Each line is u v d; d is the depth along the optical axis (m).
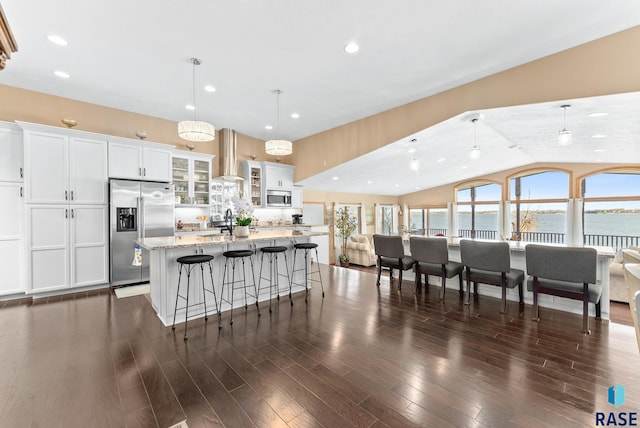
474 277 3.46
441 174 9.10
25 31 2.65
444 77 3.61
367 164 6.40
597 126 3.94
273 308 3.45
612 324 2.91
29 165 3.73
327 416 1.63
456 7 2.32
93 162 4.22
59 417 1.61
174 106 4.65
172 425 1.56
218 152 6.20
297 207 7.42
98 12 2.38
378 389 1.87
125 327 2.88
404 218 12.12
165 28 2.61
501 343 2.50
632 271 1.30
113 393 1.83
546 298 3.42
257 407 1.70
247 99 4.32
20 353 2.34
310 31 2.65
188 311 3.07
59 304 3.57
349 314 3.24
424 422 1.57
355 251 9.12
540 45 2.89
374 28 2.61
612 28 2.61
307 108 4.75
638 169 7.14
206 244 3.00
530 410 1.66
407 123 4.55
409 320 3.05
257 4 2.30
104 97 4.26
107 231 4.34
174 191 4.93
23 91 3.95
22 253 3.81
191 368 2.12
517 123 4.20
